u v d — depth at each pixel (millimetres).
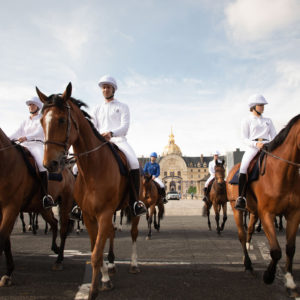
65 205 6137
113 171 4180
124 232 11141
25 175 5000
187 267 5379
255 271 5086
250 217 6703
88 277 4715
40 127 6031
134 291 3992
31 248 7570
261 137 5559
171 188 122000
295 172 4051
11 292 3941
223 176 10078
